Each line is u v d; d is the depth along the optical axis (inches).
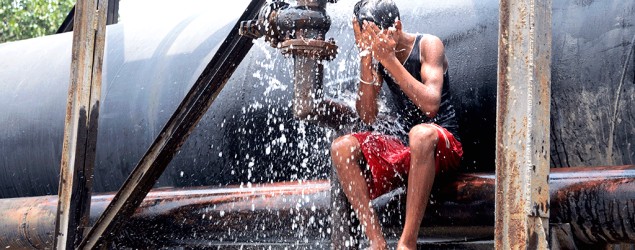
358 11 130.6
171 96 180.9
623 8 130.3
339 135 136.0
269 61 164.1
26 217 173.6
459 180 127.4
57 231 154.8
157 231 159.8
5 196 222.2
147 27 204.4
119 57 198.5
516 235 97.0
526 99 97.6
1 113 214.8
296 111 127.4
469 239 129.0
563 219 115.7
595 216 113.0
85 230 154.8
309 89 125.6
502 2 100.4
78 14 160.2
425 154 120.2
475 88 142.1
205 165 175.0
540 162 97.9
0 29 597.9
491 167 144.5
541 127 98.3
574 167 129.8
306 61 125.4
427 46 128.3
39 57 221.1
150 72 188.5
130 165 188.1
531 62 97.6
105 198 172.4
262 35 129.0
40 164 208.2
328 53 125.1
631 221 110.0
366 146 125.7
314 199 141.0
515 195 97.5
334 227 131.4
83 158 156.5
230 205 151.5
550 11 100.3
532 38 97.7
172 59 185.6
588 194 113.7
